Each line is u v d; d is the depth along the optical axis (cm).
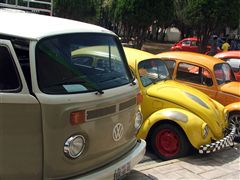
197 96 522
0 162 271
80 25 340
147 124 502
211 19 1552
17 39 279
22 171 275
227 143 502
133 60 532
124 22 1455
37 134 272
